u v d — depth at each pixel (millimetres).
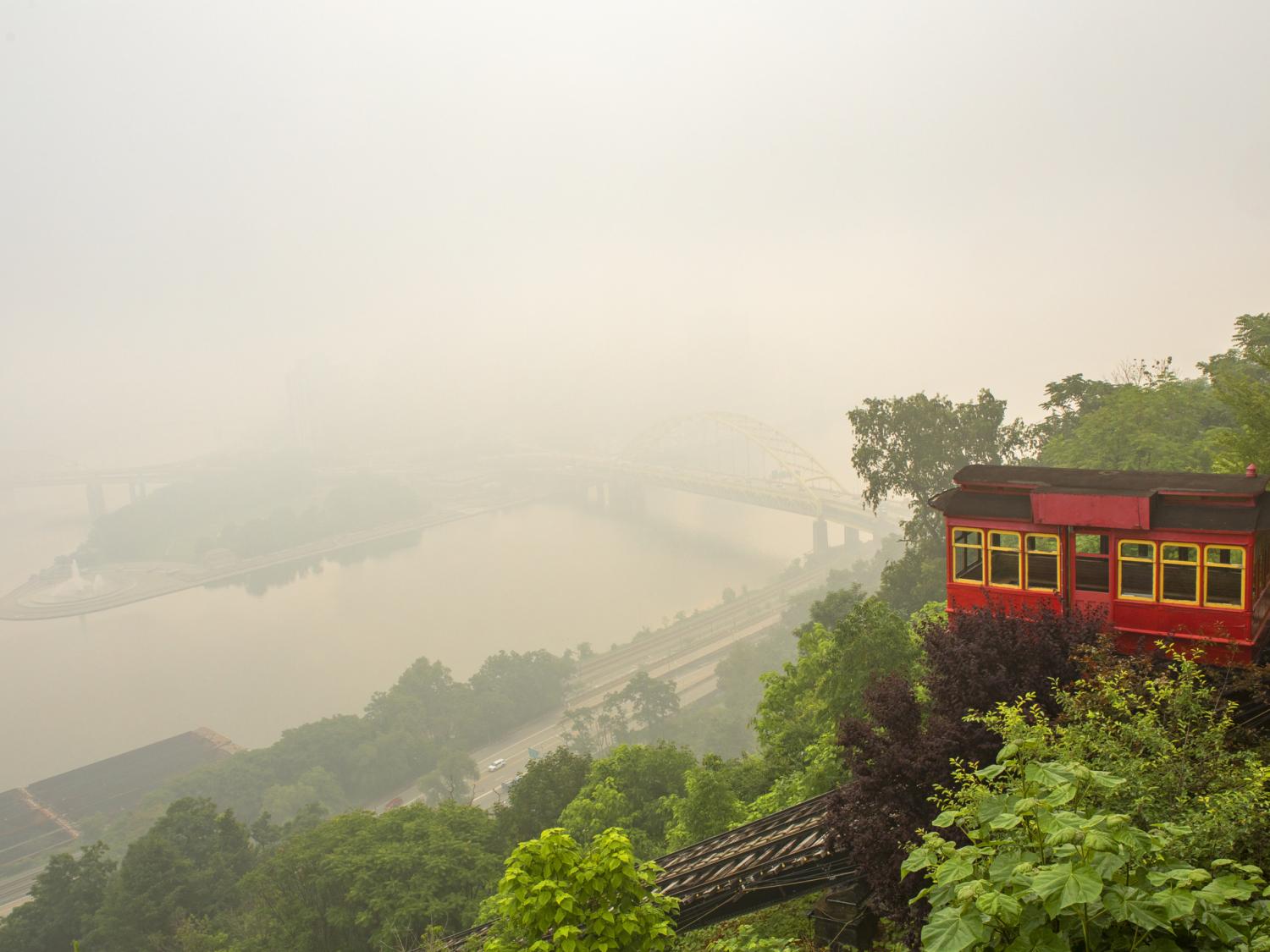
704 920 22656
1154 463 52750
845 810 18188
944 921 8508
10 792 147375
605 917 12766
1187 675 14961
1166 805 11969
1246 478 20031
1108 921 8383
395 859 50906
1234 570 19391
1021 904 8570
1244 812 11055
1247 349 60844
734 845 25844
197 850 72562
